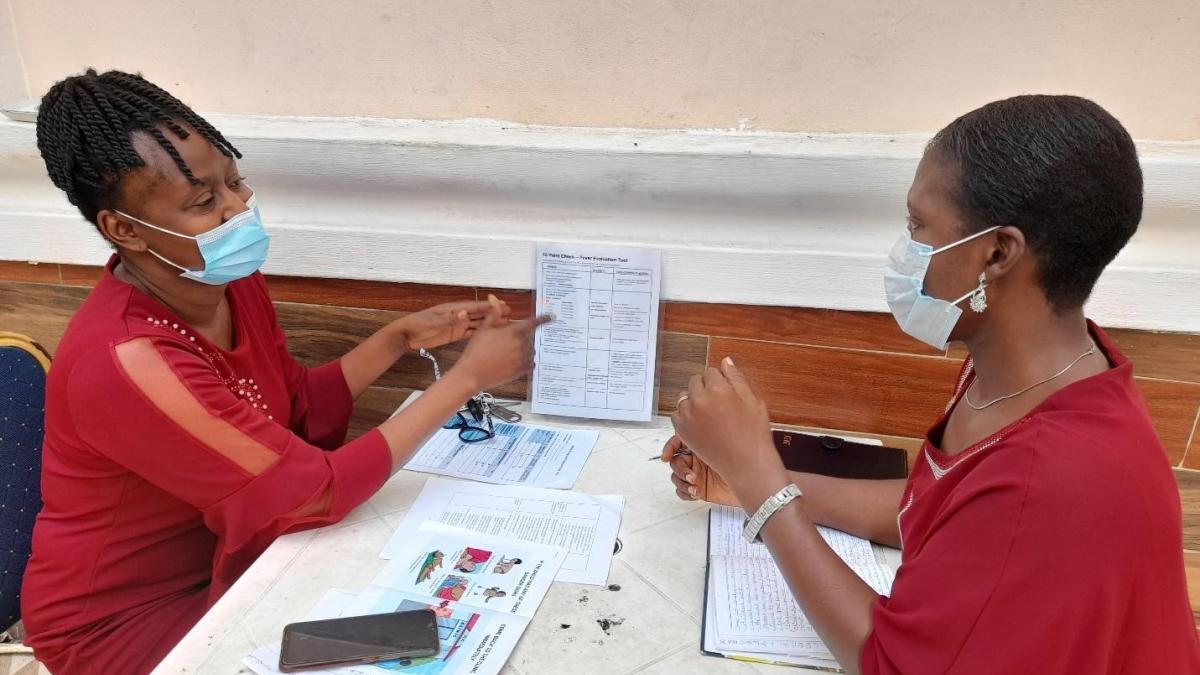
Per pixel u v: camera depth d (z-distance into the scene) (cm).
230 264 113
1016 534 67
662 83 136
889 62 129
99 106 100
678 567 108
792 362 144
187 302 118
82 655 116
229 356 121
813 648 94
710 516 119
